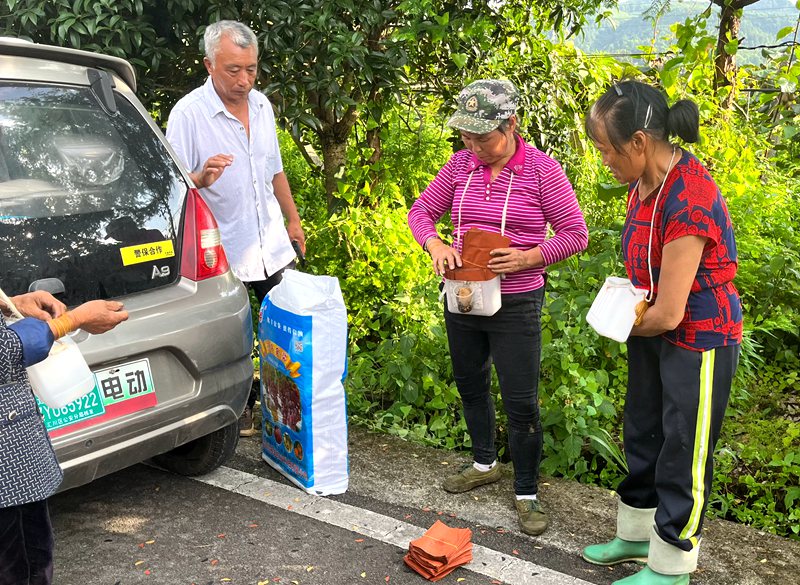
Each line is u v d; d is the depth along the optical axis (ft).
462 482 11.10
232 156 11.29
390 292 16.03
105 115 9.42
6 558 6.54
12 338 5.98
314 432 10.68
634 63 20.66
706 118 18.37
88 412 8.61
